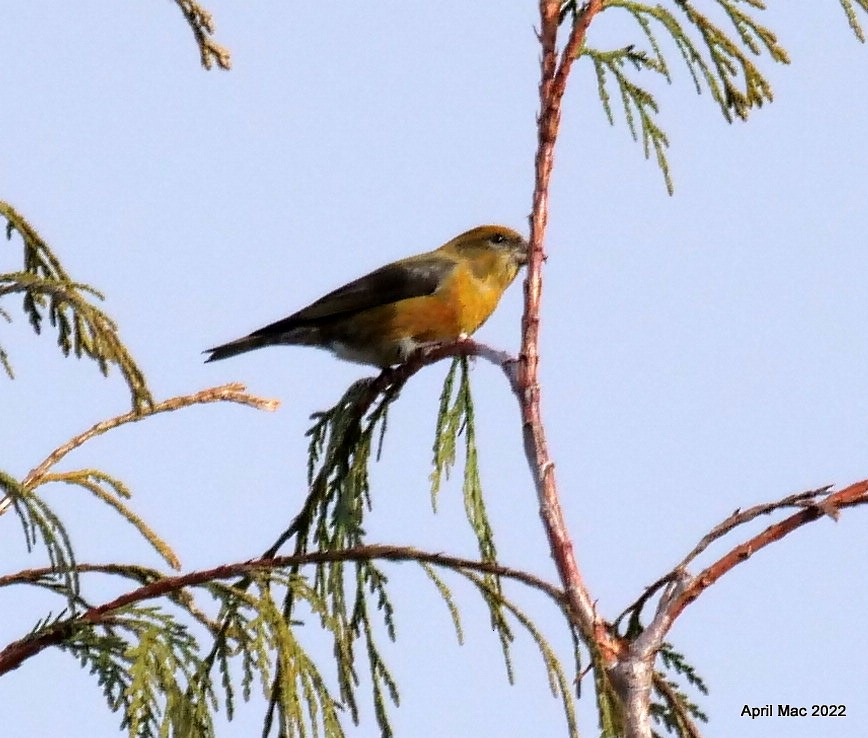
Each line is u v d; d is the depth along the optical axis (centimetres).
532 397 869
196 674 836
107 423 1000
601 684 764
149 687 775
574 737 761
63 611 863
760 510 809
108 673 868
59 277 944
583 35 959
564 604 789
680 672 875
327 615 833
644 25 1050
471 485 1022
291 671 794
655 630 778
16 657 845
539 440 849
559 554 802
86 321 822
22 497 813
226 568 853
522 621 801
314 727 781
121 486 971
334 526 1054
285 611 970
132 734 745
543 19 966
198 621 937
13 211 934
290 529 1084
